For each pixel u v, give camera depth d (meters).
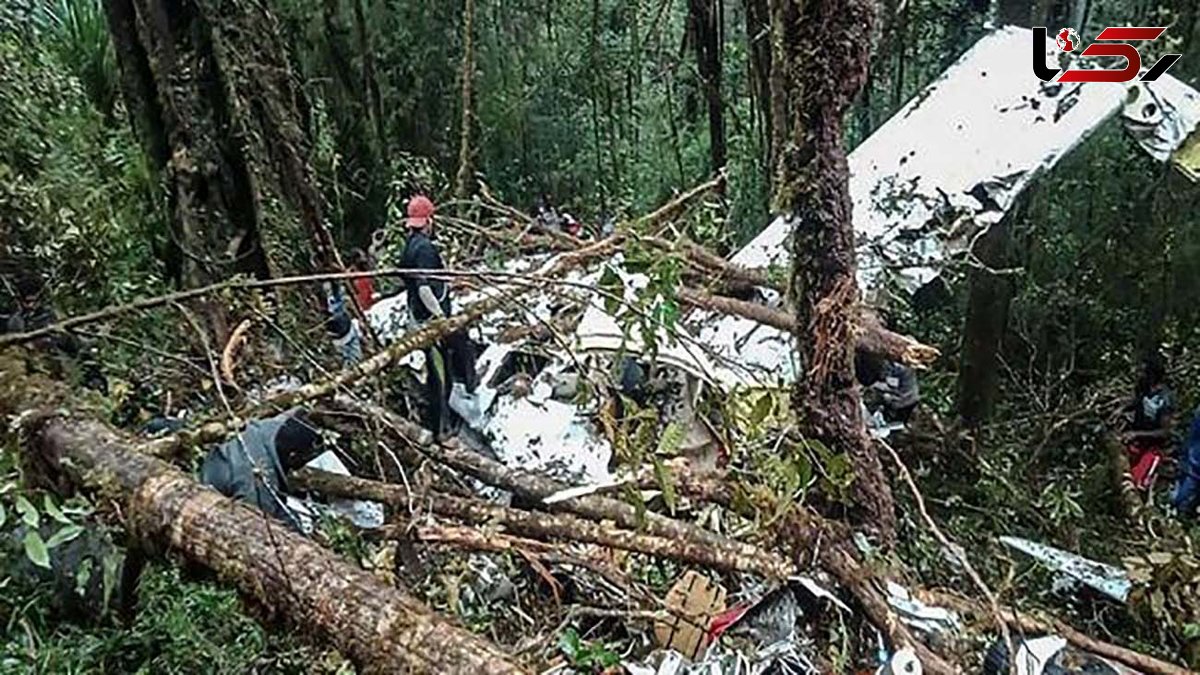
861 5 2.93
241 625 2.57
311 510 3.46
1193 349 7.44
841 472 3.02
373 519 3.73
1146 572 4.13
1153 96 5.76
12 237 4.09
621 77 9.20
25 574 2.72
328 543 3.16
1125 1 7.82
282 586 2.30
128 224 4.77
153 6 3.93
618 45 9.22
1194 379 7.16
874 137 6.22
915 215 5.73
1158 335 7.71
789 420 3.31
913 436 5.89
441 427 4.57
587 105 9.51
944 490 5.64
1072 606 4.42
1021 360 7.99
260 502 3.07
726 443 3.39
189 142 4.04
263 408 3.45
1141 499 5.93
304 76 7.71
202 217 4.10
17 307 3.98
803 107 3.02
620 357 3.21
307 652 2.46
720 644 2.91
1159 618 4.08
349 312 4.93
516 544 3.32
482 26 9.06
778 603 3.06
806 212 3.10
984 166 5.76
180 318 4.09
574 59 9.30
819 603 3.05
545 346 4.80
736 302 5.10
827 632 3.02
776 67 3.09
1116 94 5.81
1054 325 7.89
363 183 8.38
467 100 7.25
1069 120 5.81
